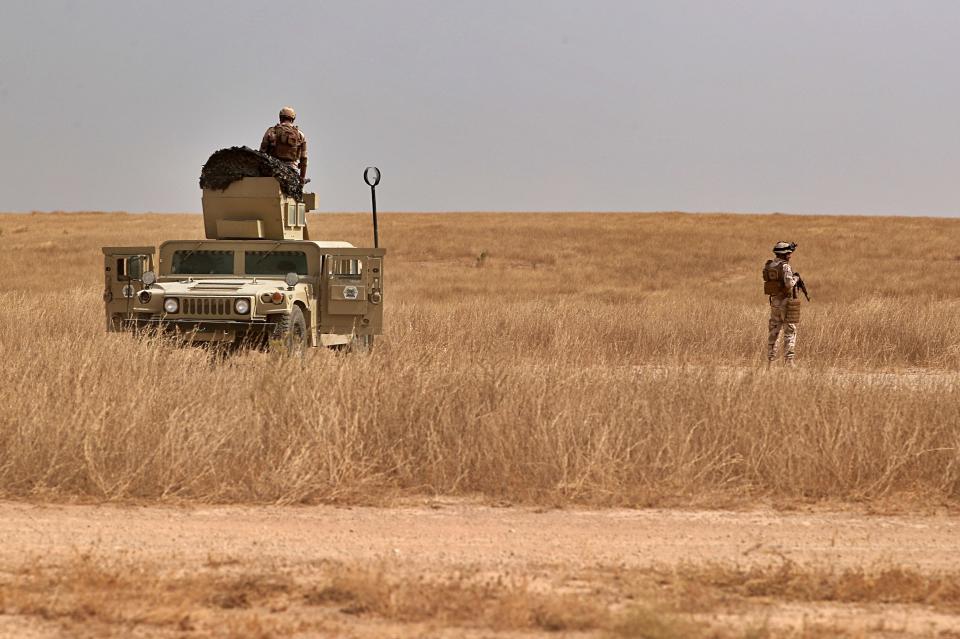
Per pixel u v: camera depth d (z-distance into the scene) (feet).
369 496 79.71
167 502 77.66
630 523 73.56
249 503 77.92
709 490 81.71
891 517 76.07
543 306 202.59
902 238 615.57
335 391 91.25
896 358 173.68
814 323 183.11
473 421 86.74
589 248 565.94
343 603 55.52
